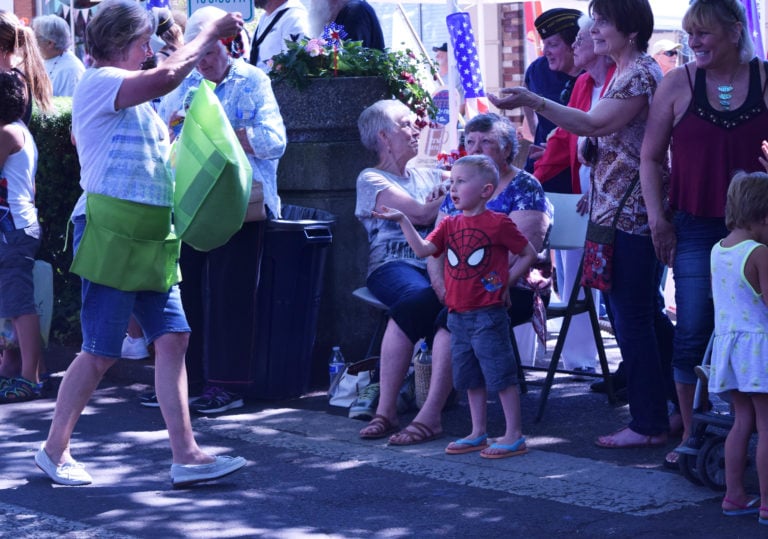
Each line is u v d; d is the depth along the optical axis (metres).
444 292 6.34
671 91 5.72
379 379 7.17
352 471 5.86
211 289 7.19
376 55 8.05
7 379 7.55
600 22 6.07
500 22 19.20
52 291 7.88
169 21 8.84
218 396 7.16
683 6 13.83
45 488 5.59
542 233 6.65
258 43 9.20
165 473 5.85
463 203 6.05
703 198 5.63
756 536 4.81
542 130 8.83
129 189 5.37
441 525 5.01
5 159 7.47
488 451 6.02
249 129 7.12
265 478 5.75
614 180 6.09
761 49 9.54
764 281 4.94
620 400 7.27
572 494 5.39
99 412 7.15
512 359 6.05
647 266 6.09
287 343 7.36
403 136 7.32
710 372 5.15
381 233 7.25
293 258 7.26
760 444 4.96
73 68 10.31
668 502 5.25
